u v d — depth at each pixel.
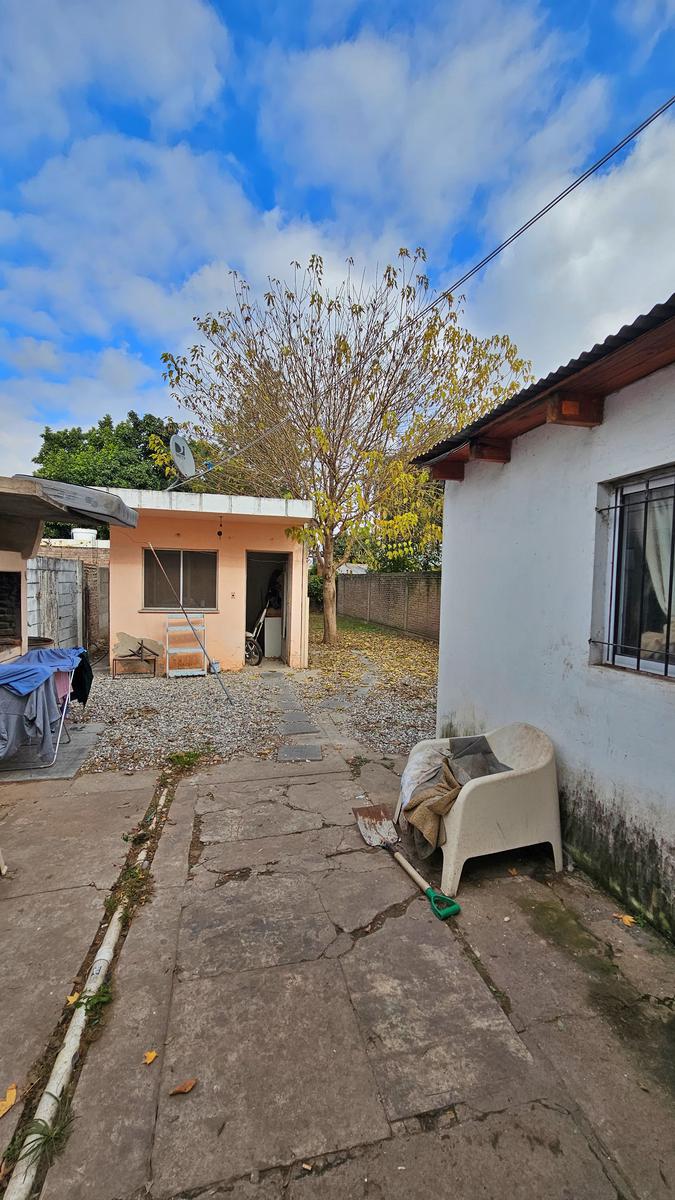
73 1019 1.94
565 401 2.79
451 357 10.48
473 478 4.30
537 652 3.46
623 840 2.72
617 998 2.10
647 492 2.71
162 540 8.88
